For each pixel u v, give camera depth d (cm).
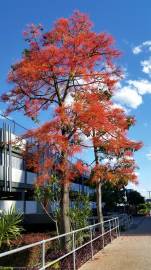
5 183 2614
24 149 1953
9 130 2519
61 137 1794
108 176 2436
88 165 1994
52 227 2858
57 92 1948
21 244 1800
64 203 1903
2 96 1964
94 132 1984
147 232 3256
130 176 2478
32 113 1980
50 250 1812
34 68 1853
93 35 1944
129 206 8338
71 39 1912
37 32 1955
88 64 1952
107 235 2431
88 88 1984
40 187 2011
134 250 2000
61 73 1894
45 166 1848
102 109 1886
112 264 1560
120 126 2050
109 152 2320
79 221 2039
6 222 1416
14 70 1888
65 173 1883
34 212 3162
